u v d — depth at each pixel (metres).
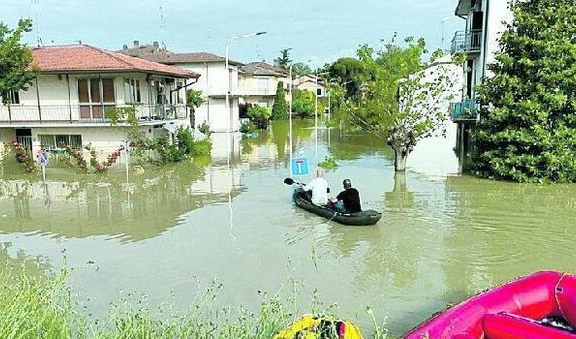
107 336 4.57
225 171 23.14
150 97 30.31
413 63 20.47
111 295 8.84
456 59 21.19
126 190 18.78
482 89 20.52
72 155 23.50
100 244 12.05
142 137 26.53
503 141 19.66
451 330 5.71
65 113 26.30
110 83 26.27
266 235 12.60
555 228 13.10
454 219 14.05
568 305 6.51
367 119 21.48
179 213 15.08
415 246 11.66
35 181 20.61
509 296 6.52
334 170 22.83
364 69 21.67
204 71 44.03
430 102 23.80
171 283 9.44
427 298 8.77
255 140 37.78
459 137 27.55
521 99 19.42
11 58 23.25
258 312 8.05
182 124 30.78
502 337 5.69
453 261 10.65
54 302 5.34
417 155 28.14
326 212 14.08
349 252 11.25
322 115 67.25
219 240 12.25
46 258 11.00
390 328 7.62
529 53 19.45
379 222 13.75
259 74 66.75
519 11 19.92
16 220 14.41
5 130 26.73
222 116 44.06
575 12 19.22
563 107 18.94
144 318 5.05
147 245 11.91
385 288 9.21
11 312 4.08
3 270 10.13
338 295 8.88
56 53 27.72
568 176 19.06
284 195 17.42
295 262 10.62
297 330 4.99
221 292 8.99
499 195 17.17
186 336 5.00
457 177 20.75
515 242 11.93
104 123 25.16
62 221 14.26
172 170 23.45
